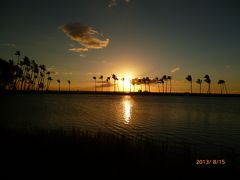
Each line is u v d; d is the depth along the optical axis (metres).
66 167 9.17
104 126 25.64
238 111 47.19
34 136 14.08
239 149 15.84
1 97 77.88
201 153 14.38
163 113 41.94
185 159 11.07
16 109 40.50
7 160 9.66
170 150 13.50
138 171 9.10
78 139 13.57
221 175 9.38
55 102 64.75
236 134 22.06
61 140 13.14
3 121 25.56
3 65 94.88
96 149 11.62
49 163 9.51
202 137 20.39
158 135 21.02
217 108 55.06
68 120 29.75
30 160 9.75
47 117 31.55
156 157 10.91
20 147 11.54
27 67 118.94
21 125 23.11
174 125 27.53
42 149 11.32
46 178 8.16
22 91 118.62
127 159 10.33
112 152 11.27
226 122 31.05
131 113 41.06
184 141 18.53
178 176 8.97
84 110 45.03
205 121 31.78
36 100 70.00
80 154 10.71
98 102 73.44
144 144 14.09
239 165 11.11
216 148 16.11
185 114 40.66
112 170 9.01
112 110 46.53
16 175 8.30
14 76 103.62
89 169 9.05
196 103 77.06
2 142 12.43
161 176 8.83
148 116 36.72
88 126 25.31
